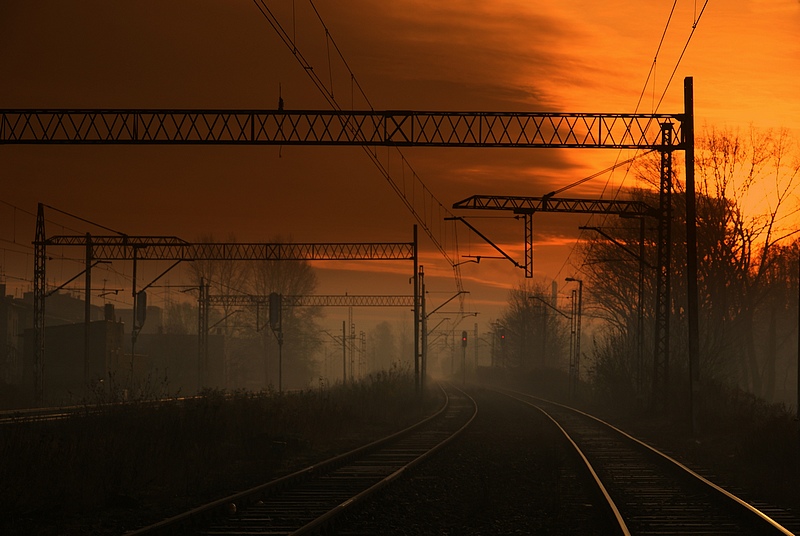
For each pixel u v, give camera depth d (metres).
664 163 116.94
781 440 66.12
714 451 79.38
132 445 60.16
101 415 75.00
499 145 91.12
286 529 38.72
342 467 64.81
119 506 45.84
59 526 39.91
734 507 43.69
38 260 146.62
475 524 41.38
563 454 75.38
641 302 140.12
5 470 46.84
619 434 95.06
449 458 72.00
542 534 38.84
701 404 102.44
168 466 57.81
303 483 54.75
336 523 39.91
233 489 51.72
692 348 96.06
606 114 92.75
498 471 63.25
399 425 116.50
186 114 89.00
